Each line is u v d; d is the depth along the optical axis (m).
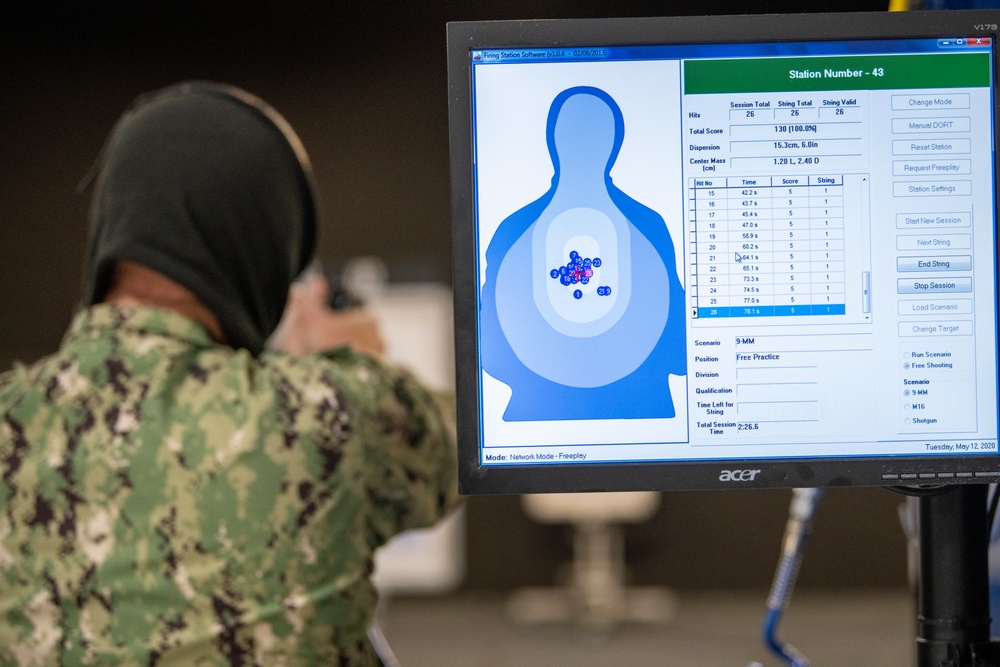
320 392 0.96
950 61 0.80
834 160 0.80
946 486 0.83
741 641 5.22
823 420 0.80
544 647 5.23
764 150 0.80
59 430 0.91
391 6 5.97
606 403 0.80
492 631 5.55
